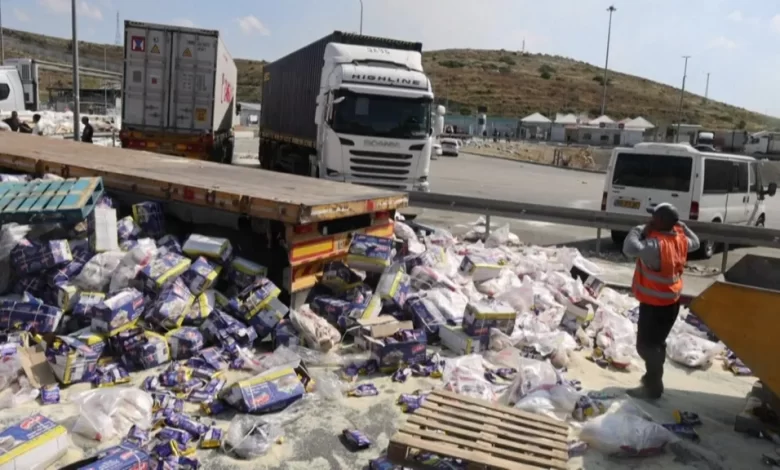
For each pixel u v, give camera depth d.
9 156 8.95
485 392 5.25
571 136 77.44
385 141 13.40
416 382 5.56
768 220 20.78
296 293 6.69
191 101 17.70
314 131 15.93
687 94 137.12
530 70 140.00
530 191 24.67
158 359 5.43
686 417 5.23
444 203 12.84
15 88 22.77
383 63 14.03
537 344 6.36
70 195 6.43
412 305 6.80
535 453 4.17
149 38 17.22
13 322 5.55
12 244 6.08
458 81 122.25
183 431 4.31
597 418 4.79
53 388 4.85
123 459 3.71
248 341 5.93
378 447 4.46
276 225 6.77
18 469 3.68
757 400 5.37
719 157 12.66
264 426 4.43
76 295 5.81
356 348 6.16
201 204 6.93
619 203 12.94
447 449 4.00
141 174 7.77
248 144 43.78
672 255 5.39
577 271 9.30
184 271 6.10
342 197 7.32
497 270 8.18
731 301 5.07
